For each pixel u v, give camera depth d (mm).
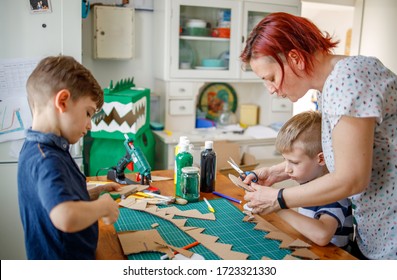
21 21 2016
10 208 2135
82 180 979
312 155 1217
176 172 1467
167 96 2797
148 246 1049
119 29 2723
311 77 1074
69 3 2066
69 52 2105
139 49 2947
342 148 952
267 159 2877
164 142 2594
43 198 797
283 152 1261
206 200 1427
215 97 3219
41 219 875
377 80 964
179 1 2635
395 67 3094
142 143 2463
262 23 1079
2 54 2014
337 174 967
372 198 1092
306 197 1011
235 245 1082
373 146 1041
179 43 2744
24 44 2037
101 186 1369
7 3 1986
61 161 865
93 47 2744
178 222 1216
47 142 887
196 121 3025
